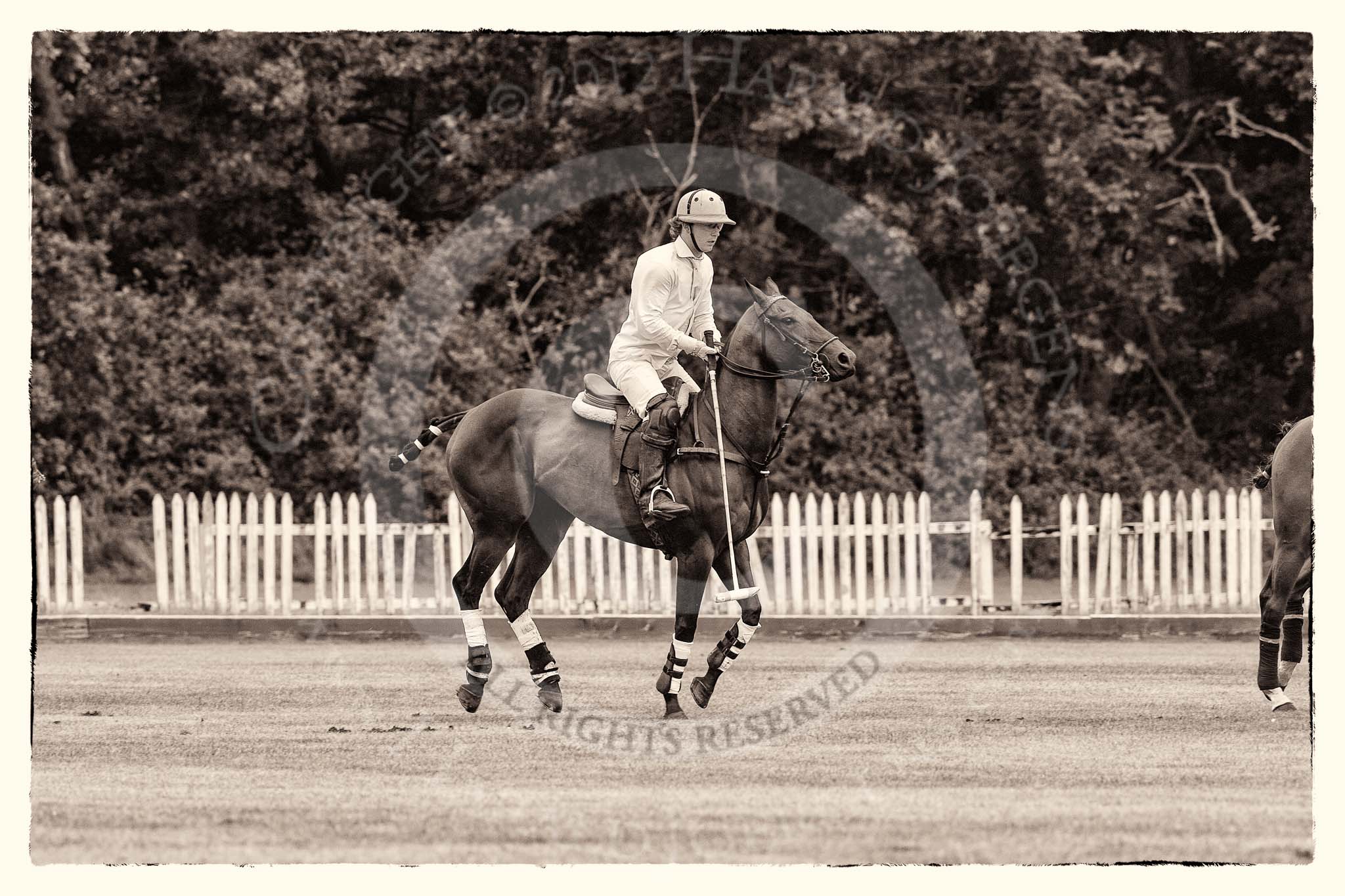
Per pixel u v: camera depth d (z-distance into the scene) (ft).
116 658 39.75
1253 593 47.01
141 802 22.36
